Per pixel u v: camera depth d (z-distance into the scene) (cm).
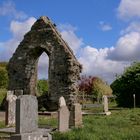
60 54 3098
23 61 3222
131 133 1681
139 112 2791
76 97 3062
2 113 2853
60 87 3061
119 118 2352
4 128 1980
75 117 1945
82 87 4878
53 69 3100
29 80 3192
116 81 3706
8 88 3238
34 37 3212
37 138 1198
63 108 1814
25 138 1152
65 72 3061
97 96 4531
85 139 1548
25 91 3175
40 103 3056
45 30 3183
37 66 3275
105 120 2216
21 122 1172
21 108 1177
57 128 1848
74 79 3067
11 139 1152
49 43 3148
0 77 5688
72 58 3080
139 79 3584
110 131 1725
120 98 3672
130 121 2214
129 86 3609
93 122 2125
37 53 3231
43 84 4756
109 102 4584
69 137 1589
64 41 3191
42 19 3212
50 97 3064
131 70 3650
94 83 4909
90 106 3525
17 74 3222
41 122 2214
